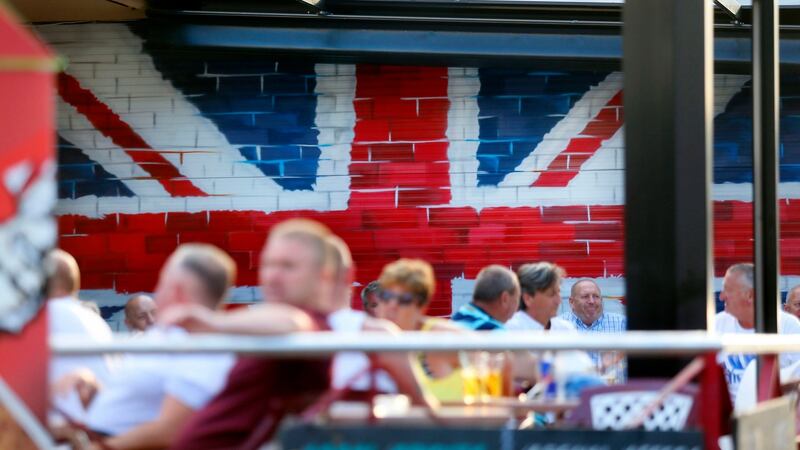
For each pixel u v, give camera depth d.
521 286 16.95
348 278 12.06
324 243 9.58
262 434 8.85
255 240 24.73
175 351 8.09
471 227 24.86
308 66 24.69
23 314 7.95
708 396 9.03
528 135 24.84
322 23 23.41
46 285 8.02
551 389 13.20
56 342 8.09
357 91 24.73
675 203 12.89
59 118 24.66
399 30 23.44
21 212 7.94
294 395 9.03
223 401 8.96
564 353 13.23
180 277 9.80
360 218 24.78
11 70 7.88
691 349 8.84
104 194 24.72
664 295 12.91
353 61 24.36
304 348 8.19
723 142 25.20
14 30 7.89
